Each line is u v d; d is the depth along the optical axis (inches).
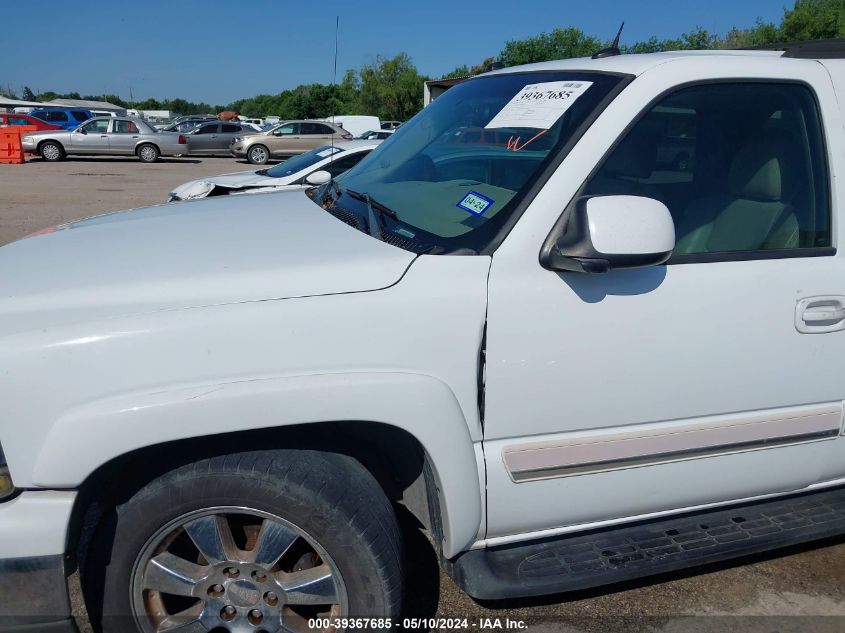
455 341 78.1
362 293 76.9
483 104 109.7
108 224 107.3
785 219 95.7
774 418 92.8
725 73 92.2
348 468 80.5
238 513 77.5
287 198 123.0
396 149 120.0
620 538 93.4
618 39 109.7
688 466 90.6
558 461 84.7
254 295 76.3
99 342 71.9
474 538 85.4
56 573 73.0
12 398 70.8
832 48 101.4
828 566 113.7
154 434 71.5
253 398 72.7
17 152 892.6
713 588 107.8
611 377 83.8
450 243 82.5
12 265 88.3
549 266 80.7
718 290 86.7
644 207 76.9
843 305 92.5
